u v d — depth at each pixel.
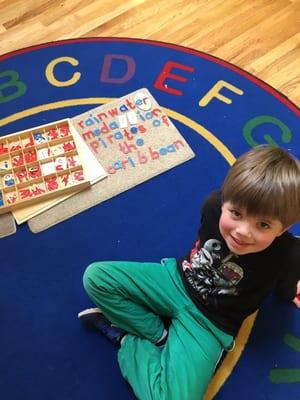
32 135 1.50
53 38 1.77
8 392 1.15
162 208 1.39
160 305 1.14
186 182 1.43
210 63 1.67
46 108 1.60
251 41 1.73
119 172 1.45
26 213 1.38
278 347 1.18
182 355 1.06
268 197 0.86
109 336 1.19
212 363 1.07
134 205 1.40
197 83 1.63
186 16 1.81
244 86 1.61
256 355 1.17
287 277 1.11
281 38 1.73
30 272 1.31
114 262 1.15
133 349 1.11
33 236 1.36
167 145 1.49
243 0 1.84
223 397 1.12
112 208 1.40
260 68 1.66
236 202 0.89
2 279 1.30
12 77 1.67
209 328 1.09
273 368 1.15
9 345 1.21
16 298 1.27
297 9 1.80
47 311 1.25
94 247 1.34
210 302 1.09
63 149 1.48
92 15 1.83
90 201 1.41
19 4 1.88
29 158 1.46
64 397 1.14
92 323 1.21
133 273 1.13
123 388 1.14
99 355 1.18
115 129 1.53
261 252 0.99
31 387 1.15
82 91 1.63
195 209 1.39
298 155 1.46
